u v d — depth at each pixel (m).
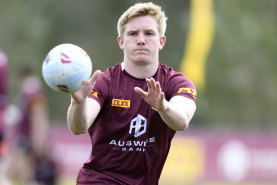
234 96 103.25
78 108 15.16
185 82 16.97
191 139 59.28
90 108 16.08
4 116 25.42
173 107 15.34
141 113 16.52
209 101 99.88
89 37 101.00
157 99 14.84
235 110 104.31
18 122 36.84
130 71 16.78
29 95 36.25
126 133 16.58
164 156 17.31
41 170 39.00
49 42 100.25
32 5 101.69
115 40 100.38
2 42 98.06
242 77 103.75
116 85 16.72
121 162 16.75
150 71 16.75
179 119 15.39
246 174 60.47
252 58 104.25
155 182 17.52
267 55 105.44
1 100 25.42
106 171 16.88
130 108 16.55
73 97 15.01
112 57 100.19
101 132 16.72
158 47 16.80
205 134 59.62
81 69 14.87
